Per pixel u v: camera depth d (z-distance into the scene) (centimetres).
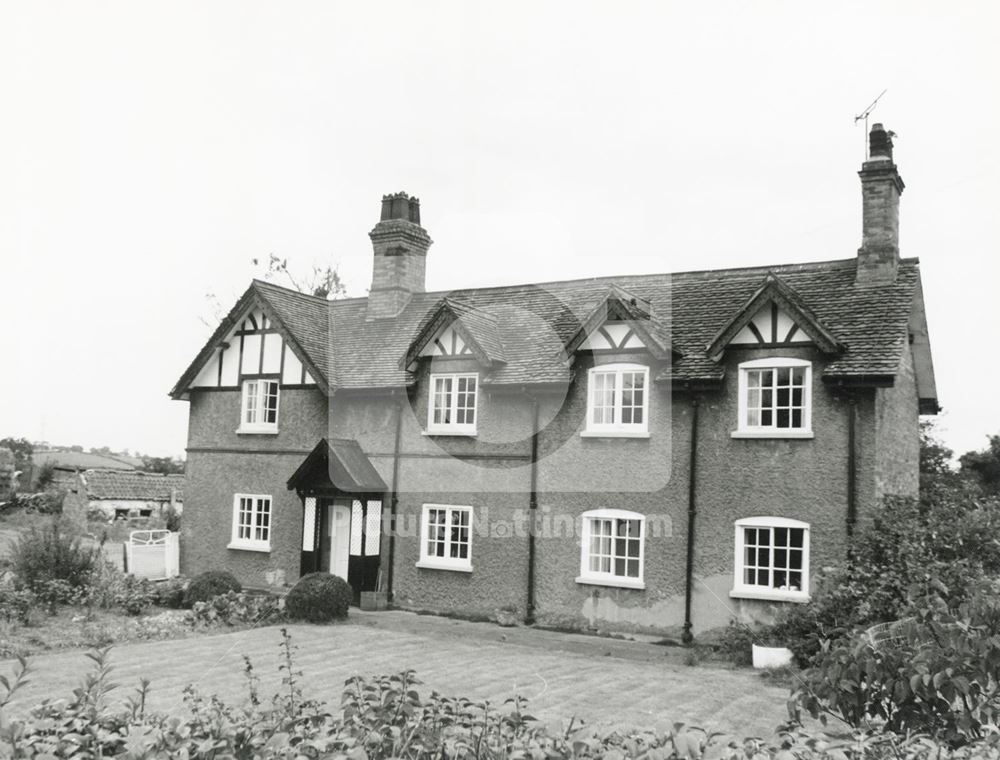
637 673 1199
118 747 441
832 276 1652
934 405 1834
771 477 1483
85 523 3538
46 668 1105
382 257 1994
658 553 1544
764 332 1520
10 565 1869
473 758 438
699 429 1548
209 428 2150
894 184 1591
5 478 4341
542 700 999
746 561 1511
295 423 2006
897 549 1280
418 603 1744
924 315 1681
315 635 1423
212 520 2109
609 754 397
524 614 1631
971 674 491
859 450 1425
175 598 1756
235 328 2123
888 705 520
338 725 457
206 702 804
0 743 407
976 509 1364
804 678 566
